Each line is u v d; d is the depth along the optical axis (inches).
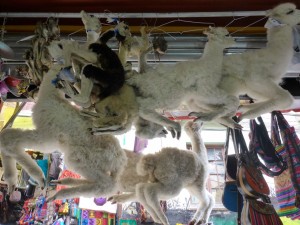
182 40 65.3
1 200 84.6
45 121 46.6
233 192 68.7
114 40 62.0
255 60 48.3
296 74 65.7
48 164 83.7
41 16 62.6
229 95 46.6
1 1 61.7
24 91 59.6
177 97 46.6
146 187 55.6
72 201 86.5
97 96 45.1
